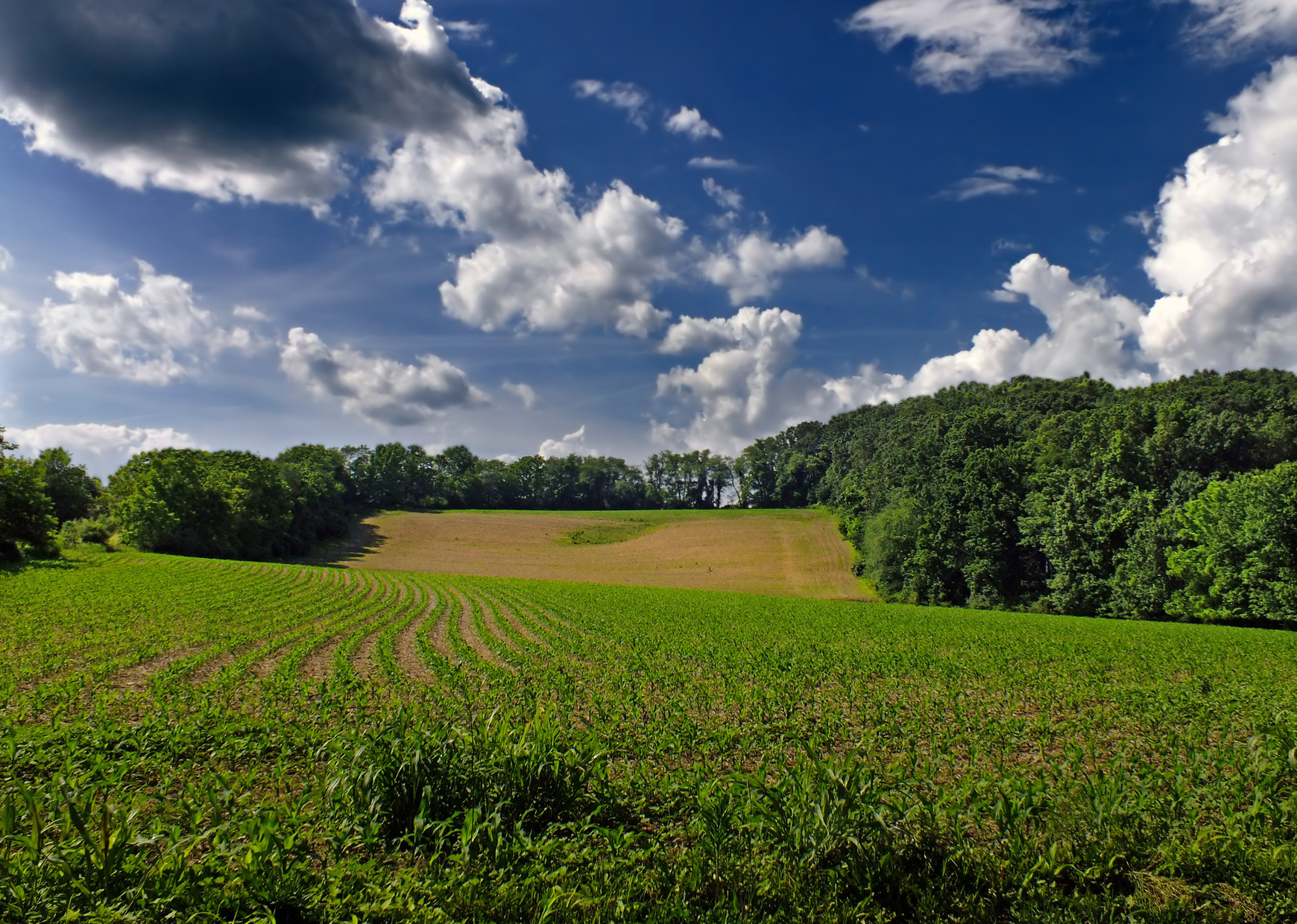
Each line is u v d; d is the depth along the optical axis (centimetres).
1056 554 6122
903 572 7344
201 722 1285
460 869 716
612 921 648
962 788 912
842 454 14875
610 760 1223
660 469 18812
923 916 686
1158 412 6619
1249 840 795
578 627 3603
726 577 8700
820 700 1845
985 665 2491
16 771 1038
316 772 1085
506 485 17450
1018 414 9662
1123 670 2445
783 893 708
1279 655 2855
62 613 3116
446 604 4566
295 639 2731
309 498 10819
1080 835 821
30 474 6219
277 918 620
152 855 729
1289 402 6662
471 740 926
